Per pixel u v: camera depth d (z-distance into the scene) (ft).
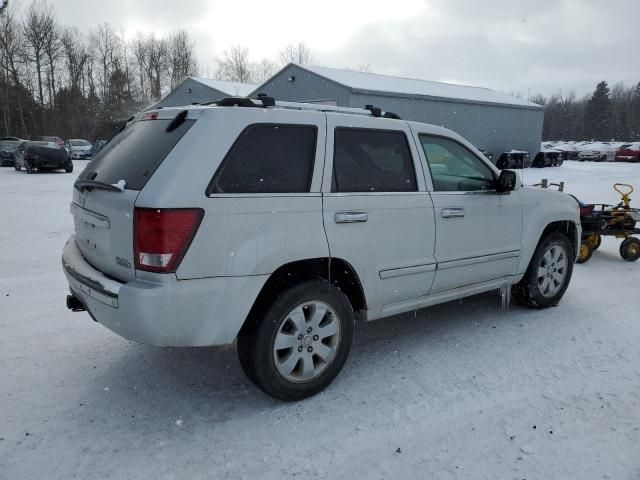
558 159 98.63
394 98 76.89
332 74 80.89
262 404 11.04
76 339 14.19
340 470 8.91
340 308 11.36
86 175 11.96
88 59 204.13
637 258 24.16
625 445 9.57
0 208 38.09
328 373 11.41
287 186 10.61
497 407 10.87
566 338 14.48
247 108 10.51
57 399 11.14
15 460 9.12
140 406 10.92
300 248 10.52
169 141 10.18
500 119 92.58
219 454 9.34
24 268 21.27
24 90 172.65
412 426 10.19
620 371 12.51
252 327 10.44
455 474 8.80
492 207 14.24
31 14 182.39
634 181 68.44
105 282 9.95
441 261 13.10
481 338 14.48
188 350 13.62
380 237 11.81
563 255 16.92
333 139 11.38
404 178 12.53
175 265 9.32
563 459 9.16
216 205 9.63
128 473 8.83
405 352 13.58
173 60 226.17
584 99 314.55
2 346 13.65
